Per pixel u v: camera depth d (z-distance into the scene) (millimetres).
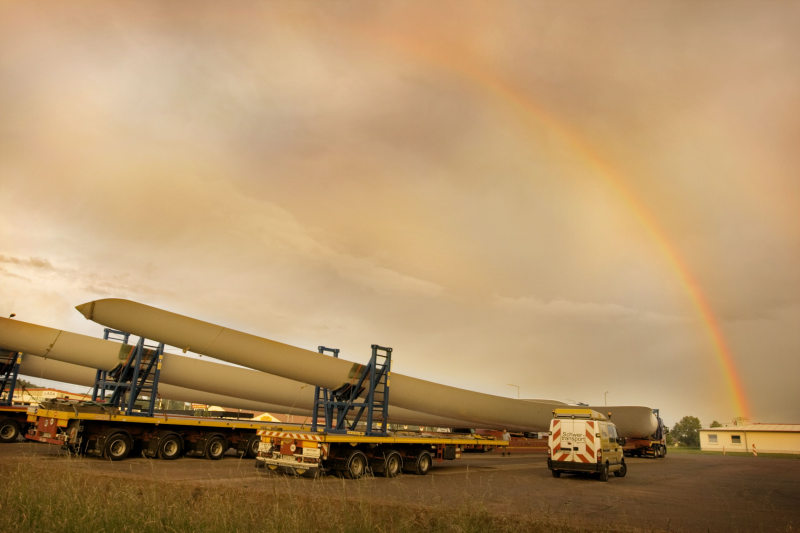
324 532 7270
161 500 7773
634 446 37188
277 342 20828
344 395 21516
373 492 12453
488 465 23406
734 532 9000
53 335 23016
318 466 14633
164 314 20016
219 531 6793
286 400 27422
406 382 24328
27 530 6457
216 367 25953
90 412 17516
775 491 15914
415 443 18094
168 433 18781
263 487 12047
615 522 9484
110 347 23422
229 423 20141
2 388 24797
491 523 8266
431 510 8875
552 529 8391
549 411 28266
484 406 26625
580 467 17750
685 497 13734
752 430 66625
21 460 14836
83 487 8234
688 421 125625
